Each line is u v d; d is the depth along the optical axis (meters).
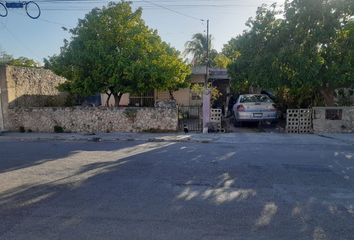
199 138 11.77
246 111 13.84
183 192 5.51
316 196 5.20
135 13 15.80
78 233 3.96
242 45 14.09
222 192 5.48
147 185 5.95
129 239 3.78
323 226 4.07
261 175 6.53
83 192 5.59
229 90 22.28
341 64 11.98
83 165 7.69
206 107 13.35
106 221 4.31
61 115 14.47
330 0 11.99
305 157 8.27
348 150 9.24
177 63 15.93
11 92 15.11
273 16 13.62
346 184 5.84
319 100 14.89
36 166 7.66
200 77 20.56
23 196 5.41
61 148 10.36
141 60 14.98
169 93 20.28
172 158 8.38
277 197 5.18
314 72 11.73
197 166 7.41
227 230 3.98
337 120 12.62
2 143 11.80
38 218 4.45
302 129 13.12
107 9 15.37
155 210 4.69
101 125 14.25
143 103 20.69
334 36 12.20
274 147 9.90
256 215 4.45
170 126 13.70
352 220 4.24
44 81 18.30
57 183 6.16
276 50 13.16
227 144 10.63
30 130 14.75
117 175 6.69
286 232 3.91
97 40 14.74
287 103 16.33
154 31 16.64
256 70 13.26
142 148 10.10
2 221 4.37
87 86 14.87
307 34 12.66
